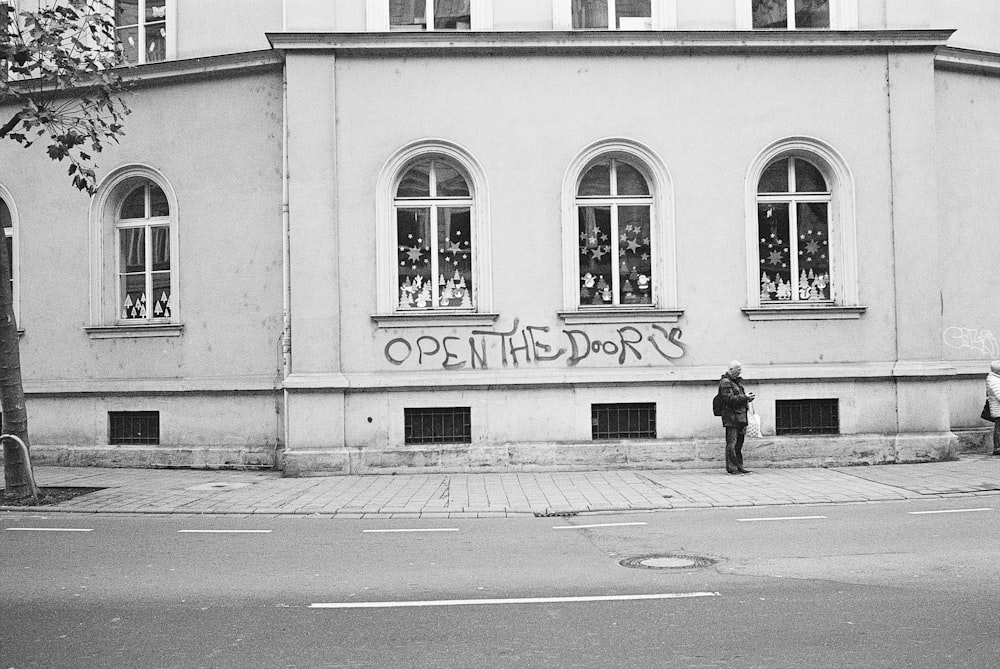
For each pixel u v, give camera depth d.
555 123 16.19
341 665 5.55
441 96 16.14
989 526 10.16
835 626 6.23
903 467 15.57
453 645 5.94
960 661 5.47
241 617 6.71
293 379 15.62
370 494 13.40
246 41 17.00
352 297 15.91
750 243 16.30
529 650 5.79
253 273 16.70
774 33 16.19
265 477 15.43
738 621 6.38
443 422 15.90
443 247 16.38
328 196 15.91
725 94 16.33
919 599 6.92
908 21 16.58
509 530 10.53
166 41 17.36
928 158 16.48
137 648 5.96
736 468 15.19
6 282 13.26
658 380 15.86
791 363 16.17
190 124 17.11
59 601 7.25
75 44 13.73
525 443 15.73
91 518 11.77
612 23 16.70
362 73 16.09
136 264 17.69
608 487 13.78
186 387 16.75
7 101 17.94
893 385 16.22
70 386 17.38
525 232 16.08
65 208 17.70
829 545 9.16
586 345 16.00
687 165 16.25
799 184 16.72
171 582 7.91
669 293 16.12
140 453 16.91
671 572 8.04
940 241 17.61
